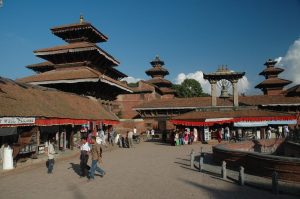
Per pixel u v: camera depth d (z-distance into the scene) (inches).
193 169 839.1
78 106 1422.2
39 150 1038.4
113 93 2159.2
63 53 1865.2
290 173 636.1
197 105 2549.2
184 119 1802.4
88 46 1819.6
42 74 1907.0
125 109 3174.2
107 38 2215.8
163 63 3759.8
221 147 949.2
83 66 1893.5
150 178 703.7
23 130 954.1
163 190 579.5
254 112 1834.4
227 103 2529.5
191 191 570.9
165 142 1972.2
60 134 1246.3
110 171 802.2
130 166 895.7
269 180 668.7
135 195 539.5
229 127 1818.4
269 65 3331.7
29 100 1008.2
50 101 1174.3
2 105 827.4
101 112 1690.5
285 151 1191.6
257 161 725.9
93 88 1811.0
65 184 634.8
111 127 1926.7
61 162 978.7
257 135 1804.9
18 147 868.0
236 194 547.2
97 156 686.5
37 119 935.7
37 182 655.1
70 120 1162.0
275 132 1807.3
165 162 985.5
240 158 804.6
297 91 2763.3
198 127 1850.4
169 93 3624.5
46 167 864.3
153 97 3171.8
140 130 2699.3
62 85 1854.1
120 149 1486.2
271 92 3235.7
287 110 2596.0
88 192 562.3
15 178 700.7
